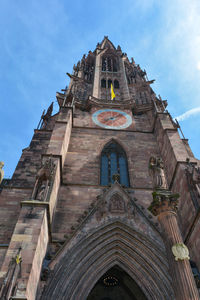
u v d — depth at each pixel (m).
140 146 34.59
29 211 19.22
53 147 27.70
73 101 40.75
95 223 22.17
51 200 21.45
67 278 18.59
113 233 21.92
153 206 19.14
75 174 29.22
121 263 21.02
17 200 25.16
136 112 42.81
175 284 15.90
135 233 21.77
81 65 63.34
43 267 18.66
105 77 56.38
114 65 65.19
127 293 26.20
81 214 24.39
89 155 32.09
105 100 43.62
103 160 32.50
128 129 37.94
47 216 20.00
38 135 35.47
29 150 32.62
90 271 19.78
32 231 17.81
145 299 23.17
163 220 18.45
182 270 15.87
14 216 23.61
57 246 20.66
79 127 36.59
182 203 24.25
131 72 61.69
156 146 34.84
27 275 15.33
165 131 32.00
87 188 26.88
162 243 20.98
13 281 14.51
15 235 17.44
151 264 20.17
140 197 26.28
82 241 20.70
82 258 19.98
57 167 24.98
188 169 24.62
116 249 21.45
